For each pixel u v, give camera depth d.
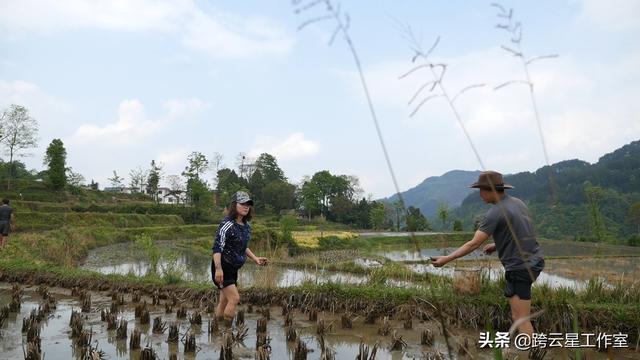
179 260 24.81
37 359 4.72
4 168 57.00
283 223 39.25
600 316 5.88
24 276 10.80
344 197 99.25
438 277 8.30
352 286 7.95
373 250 37.78
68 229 32.56
